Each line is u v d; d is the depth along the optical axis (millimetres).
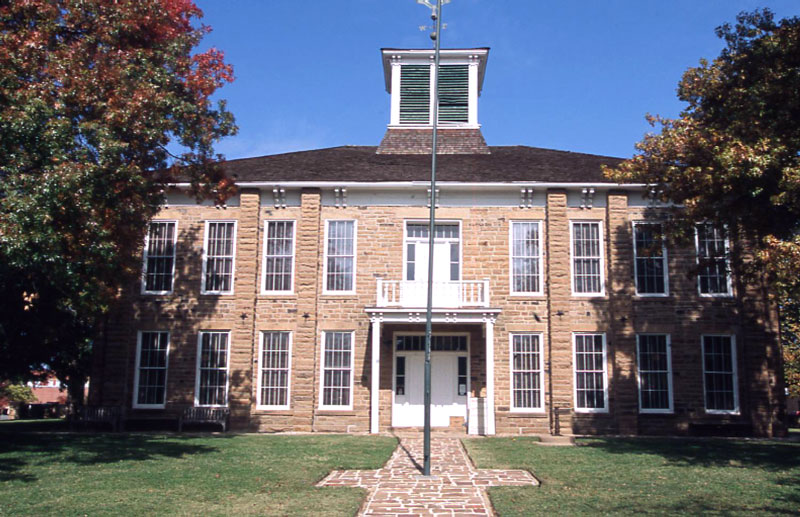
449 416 24906
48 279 16484
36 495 12523
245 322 25344
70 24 17125
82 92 15805
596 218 25641
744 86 18828
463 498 12938
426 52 31797
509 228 25672
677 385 24672
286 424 24734
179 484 13672
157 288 25984
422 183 25359
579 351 24984
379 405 24719
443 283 24156
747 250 24359
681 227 19000
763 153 16422
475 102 31594
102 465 15891
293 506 11945
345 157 29797
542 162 28656
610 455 18125
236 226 26125
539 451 18953
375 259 25578
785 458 17734
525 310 25125
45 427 27203
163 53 18594
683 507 11922
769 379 24406
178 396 25219
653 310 25031
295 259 25812
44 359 25734
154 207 18766
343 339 25281
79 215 14977
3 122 14523
